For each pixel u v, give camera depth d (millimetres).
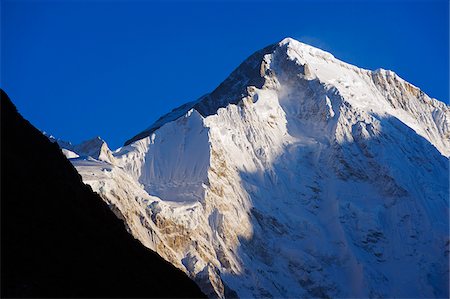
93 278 99625
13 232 95750
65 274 96750
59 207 104875
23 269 93062
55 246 98875
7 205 98000
